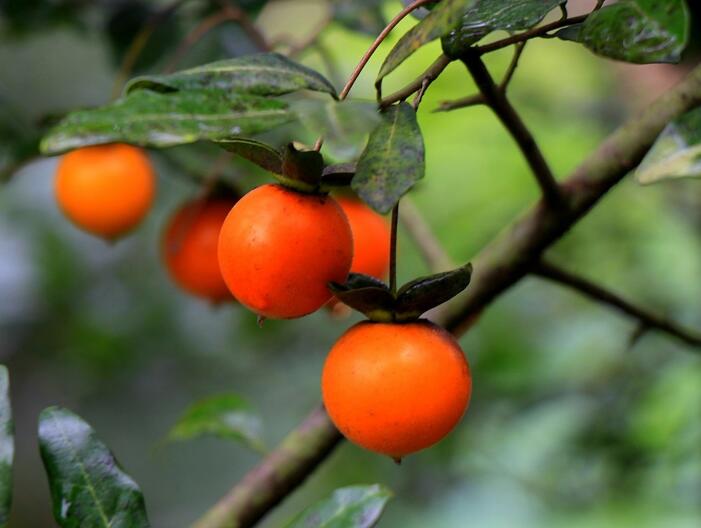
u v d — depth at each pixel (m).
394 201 0.41
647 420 0.77
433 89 0.91
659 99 0.50
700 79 0.49
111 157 0.59
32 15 0.68
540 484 0.83
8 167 0.60
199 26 0.62
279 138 0.60
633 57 0.43
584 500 0.81
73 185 0.59
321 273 0.44
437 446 0.87
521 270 0.53
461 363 0.45
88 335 0.95
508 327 0.88
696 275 0.85
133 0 0.67
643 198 0.88
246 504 0.53
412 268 0.89
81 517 0.45
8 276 0.96
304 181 0.44
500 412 0.85
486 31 0.44
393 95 0.43
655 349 0.83
